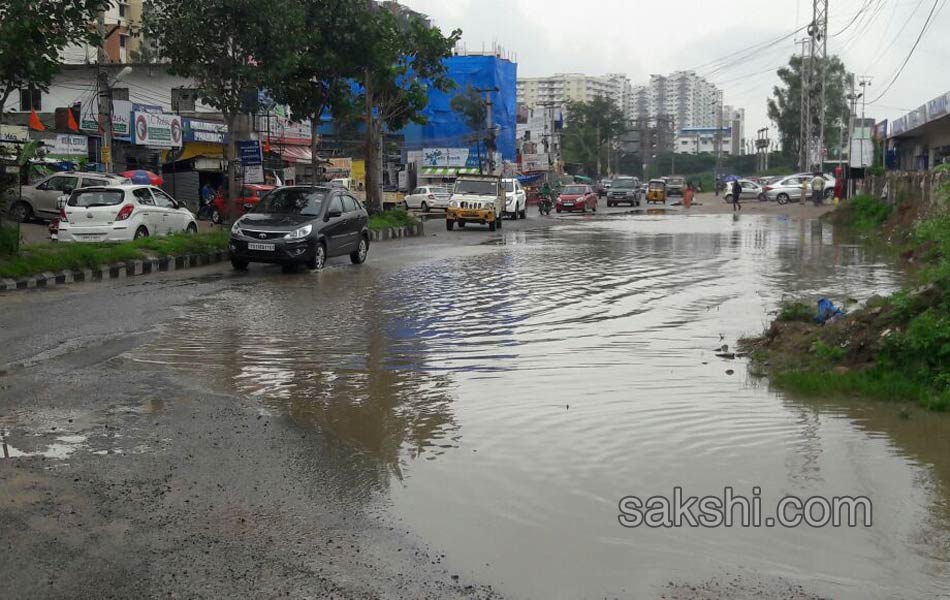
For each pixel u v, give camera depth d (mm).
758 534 4617
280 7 20891
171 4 20875
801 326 9359
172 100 38750
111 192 20406
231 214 22219
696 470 5594
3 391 7496
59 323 10984
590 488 5285
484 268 18453
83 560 4223
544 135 84875
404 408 7145
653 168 140625
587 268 18359
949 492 5207
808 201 58562
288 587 3986
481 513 4895
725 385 7930
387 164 63344
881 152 57156
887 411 7012
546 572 4180
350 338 10305
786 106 100500
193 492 5168
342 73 27750
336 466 5688
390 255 21938
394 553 4371
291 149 46219
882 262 19359
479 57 61938
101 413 6875
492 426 6609
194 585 3988
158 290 14461
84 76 37062
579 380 8156
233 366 8695
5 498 5004
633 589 4008
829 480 5418
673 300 13500
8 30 14398
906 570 4215
